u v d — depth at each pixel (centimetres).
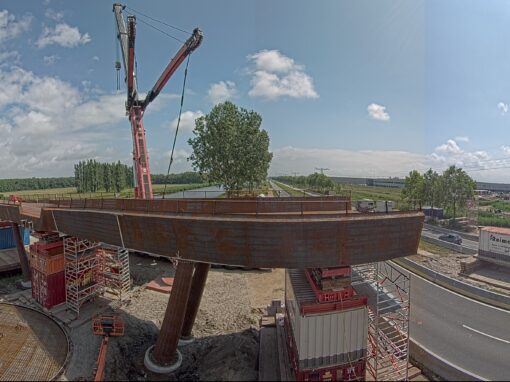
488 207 9475
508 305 2825
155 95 4062
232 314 2811
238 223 1731
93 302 3030
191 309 2398
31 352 2281
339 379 1767
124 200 2434
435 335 2312
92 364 2153
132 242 2239
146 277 3769
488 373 1867
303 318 1702
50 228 2984
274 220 1688
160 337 2125
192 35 3350
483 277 3550
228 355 2166
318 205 2175
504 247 3691
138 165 4075
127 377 2038
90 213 2478
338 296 1780
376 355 1820
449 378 1822
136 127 4131
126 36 4181
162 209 2175
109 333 2436
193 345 2378
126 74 4031
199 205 2028
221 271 3928
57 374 2025
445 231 6325
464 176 6762
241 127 6219
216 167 6272
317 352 1727
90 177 12331
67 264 2927
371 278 2219
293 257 1709
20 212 3362
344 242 1706
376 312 1788
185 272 2055
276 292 3269
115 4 4241
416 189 7450
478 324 2484
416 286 3297
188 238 1923
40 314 2833
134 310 2906
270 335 2361
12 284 3703
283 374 1861
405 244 1862
